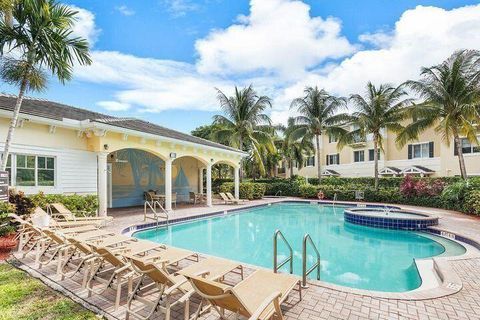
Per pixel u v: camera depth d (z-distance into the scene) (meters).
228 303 3.08
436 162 25.22
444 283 4.89
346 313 3.90
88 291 4.40
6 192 7.69
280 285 3.98
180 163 21.75
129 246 5.85
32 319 3.70
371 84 22.92
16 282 4.89
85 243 4.72
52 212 9.75
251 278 4.19
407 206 18.30
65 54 8.78
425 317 3.81
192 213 14.40
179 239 10.44
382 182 24.53
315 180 29.75
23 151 9.91
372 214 13.02
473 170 22.47
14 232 7.54
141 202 18.44
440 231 10.34
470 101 16.84
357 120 23.17
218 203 19.98
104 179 11.71
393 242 10.09
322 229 12.45
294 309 3.99
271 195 27.98
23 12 8.05
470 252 7.84
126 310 3.71
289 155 32.41
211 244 9.71
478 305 4.15
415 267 6.72
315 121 26.22
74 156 11.34
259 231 11.98
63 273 5.04
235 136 26.30
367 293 4.52
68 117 11.84
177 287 3.54
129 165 17.80
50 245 6.16
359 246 9.53
